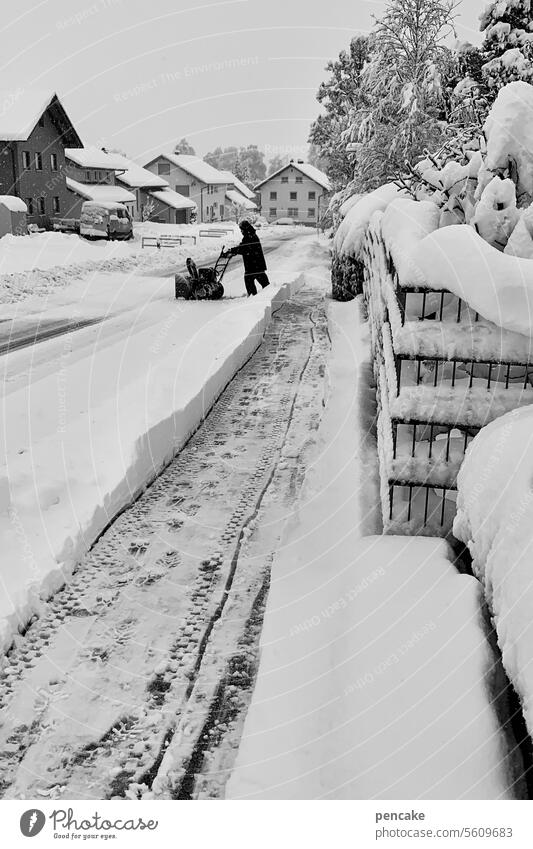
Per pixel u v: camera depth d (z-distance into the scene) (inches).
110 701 117.7
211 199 2415.1
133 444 202.8
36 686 121.4
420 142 605.0
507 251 158.4
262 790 94.7
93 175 1812.3
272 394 304.8
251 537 174.1
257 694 113.1
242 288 627.8
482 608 112.1
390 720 95.2
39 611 141.8
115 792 100.3
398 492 152.1
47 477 187.2
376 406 240.8
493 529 111.2
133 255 1003.9
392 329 150.5
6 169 1434.5
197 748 107.6
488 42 481.4
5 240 1016.9
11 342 419.5
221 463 225.1
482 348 135.6
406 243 157.6
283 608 136.5
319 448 219.3
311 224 2714.1
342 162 1099.3
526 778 88.4
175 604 145.5
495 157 171.9
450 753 88.7
